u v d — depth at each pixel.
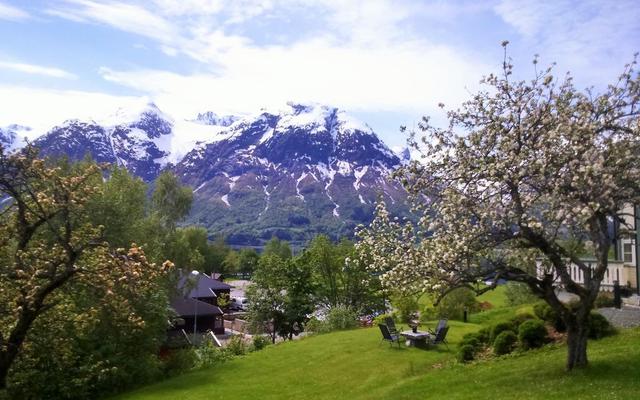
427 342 29.23
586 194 14.64
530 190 16.31
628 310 25.34
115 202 40.22
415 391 18.94
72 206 17.16
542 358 19.39
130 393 29.23
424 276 16.19
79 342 29.78
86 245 16.27
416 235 17.22
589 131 14.98
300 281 55.75
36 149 16.41
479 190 16.20
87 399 30.27
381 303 59.22
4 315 17.22
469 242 15.58
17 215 17.88
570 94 16.97
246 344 43.16
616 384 14.47
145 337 33.44
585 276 16.30
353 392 21.81
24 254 16.27
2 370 15.66
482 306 47.06
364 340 33.16
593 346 19.70
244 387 26.22
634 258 31.58
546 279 16.47
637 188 15.31
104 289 16.09
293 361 30.55
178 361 35.28
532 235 15.48
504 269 16.09
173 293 57.12
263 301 55.53
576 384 15.09
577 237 17.25
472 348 23.03
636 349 17.69
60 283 15.85
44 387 28.66
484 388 17.06
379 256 17.50
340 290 61.19
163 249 56.00
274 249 135.38
